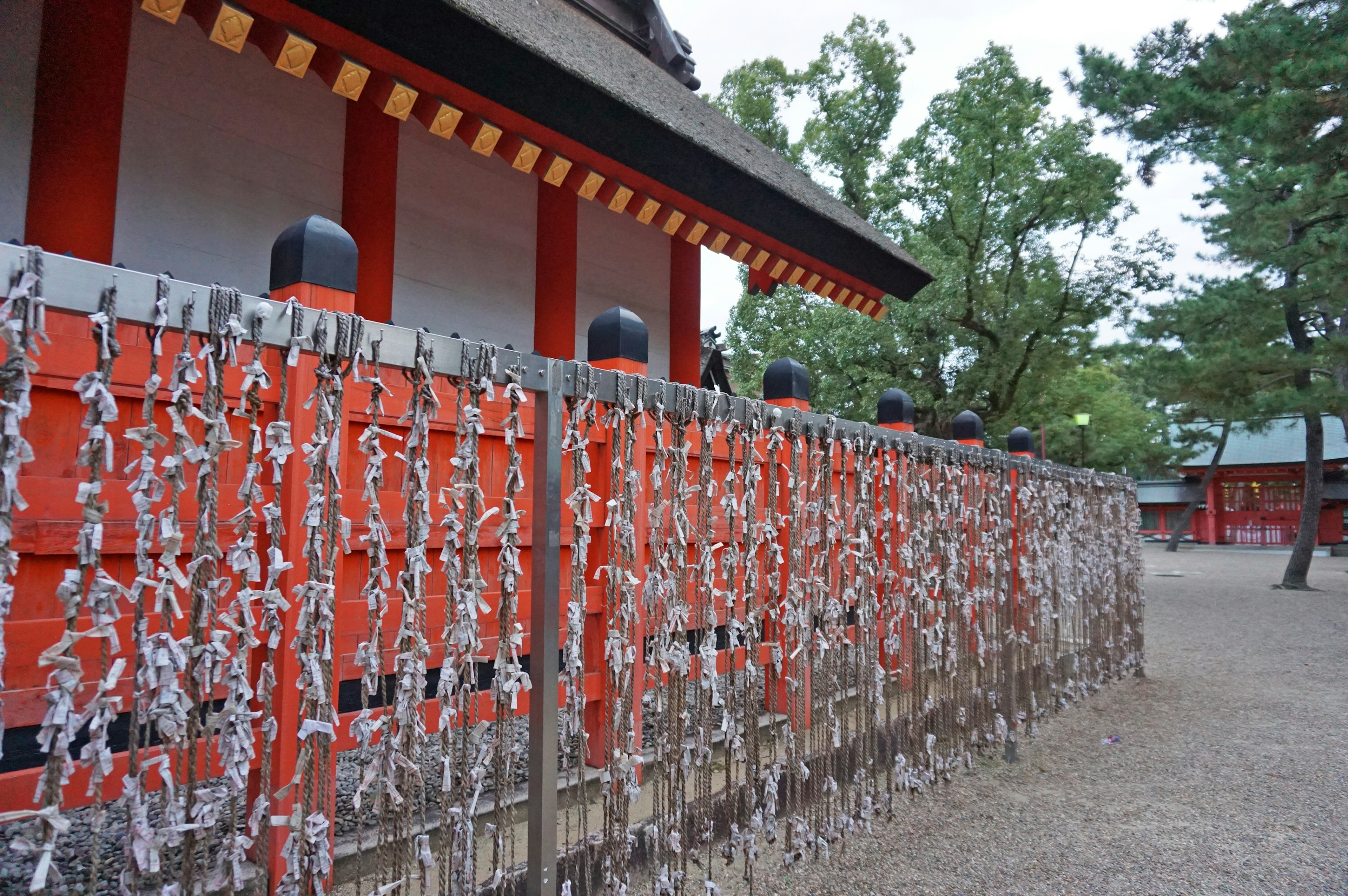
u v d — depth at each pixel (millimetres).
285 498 1938
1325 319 13164
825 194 7480
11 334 989
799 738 2465
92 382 1059
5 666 1684
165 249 3559
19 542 1698
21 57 3121
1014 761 3844
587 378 1763
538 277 5207
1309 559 13820
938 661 3184
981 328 14016
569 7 7270
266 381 1255
